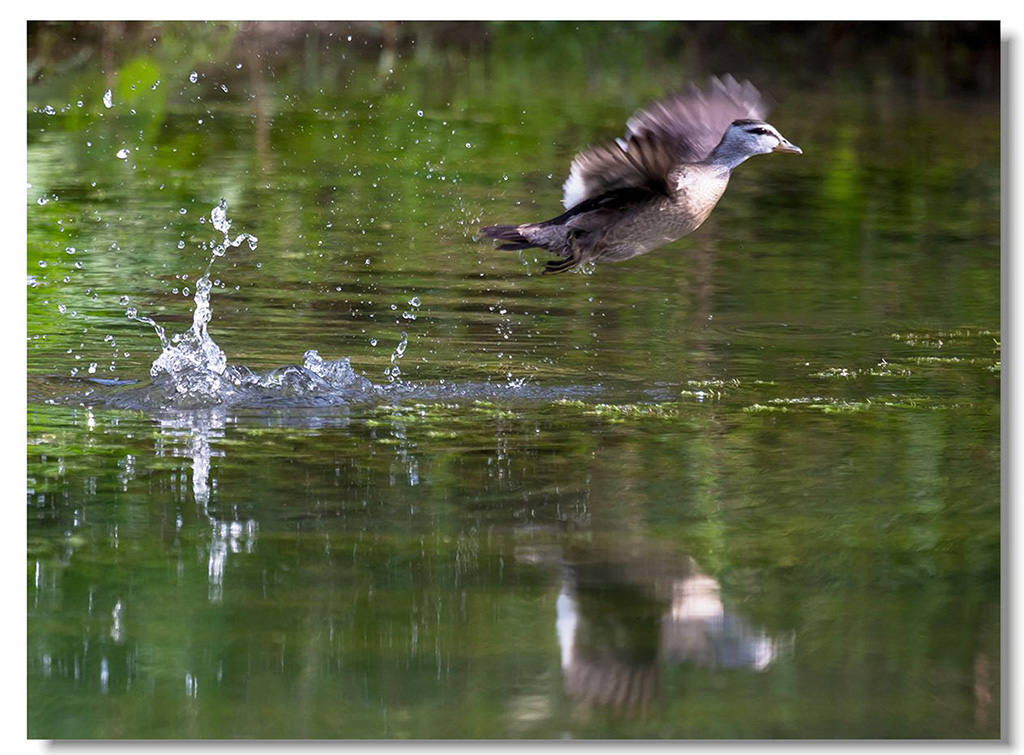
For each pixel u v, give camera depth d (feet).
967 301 48.80
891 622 23.98
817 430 34.27
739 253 56.70
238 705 20.95
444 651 22.57
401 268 51.78
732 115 36.78
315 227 57.47
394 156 71.15
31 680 21.53
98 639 22.67
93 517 27.50
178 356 37.60
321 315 44.50
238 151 70.69
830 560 26.32
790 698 21.29
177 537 26.73
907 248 57.57
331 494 29.12
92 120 74.38
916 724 20.83
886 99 92.89
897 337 43.93
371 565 25.71
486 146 73.56
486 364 39.73
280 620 23.49
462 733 20.15
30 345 39.86
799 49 100.83
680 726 20.72
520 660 22.33
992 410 36.06
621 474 30.81
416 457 31.71
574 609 24.00
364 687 21.53
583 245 35.70
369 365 39.09
